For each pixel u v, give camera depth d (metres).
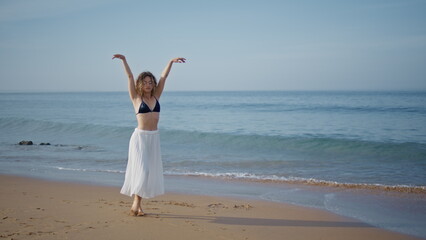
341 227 5.01
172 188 7.75
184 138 17.44
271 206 6.15
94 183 8.13
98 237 4.08
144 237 4.13
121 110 43.03
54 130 21.83
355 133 18.64
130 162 5.01
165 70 5.24
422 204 6.42
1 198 6.23
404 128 20.02
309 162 11.54
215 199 6.67
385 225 5.15
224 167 10.66
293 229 4.82
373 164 11.17
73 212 5.21
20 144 15.74
